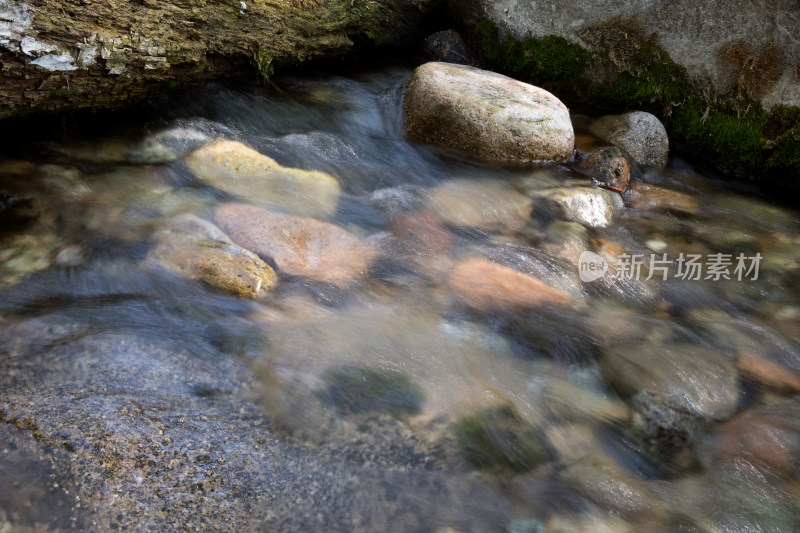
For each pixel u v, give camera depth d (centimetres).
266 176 450
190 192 415
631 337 344
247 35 501
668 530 230
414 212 447
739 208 534
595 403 291
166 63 449
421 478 235
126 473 215
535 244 437
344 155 509
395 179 491
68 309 297
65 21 375
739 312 393
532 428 270
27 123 439
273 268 352
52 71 383
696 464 266
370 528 215
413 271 376
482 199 473
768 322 384
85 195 398
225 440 236
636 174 564
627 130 579
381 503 223
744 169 577
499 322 337
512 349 318
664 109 596
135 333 283
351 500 223
